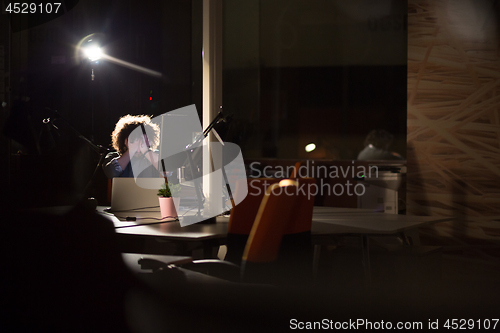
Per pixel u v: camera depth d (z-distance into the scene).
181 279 1.70
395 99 6.63
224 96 7.17
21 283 1.90
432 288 2.56
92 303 1.78
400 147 6.61
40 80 4.76
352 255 3.26
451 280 3.17
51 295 1.83
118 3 5.54
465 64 4.78
